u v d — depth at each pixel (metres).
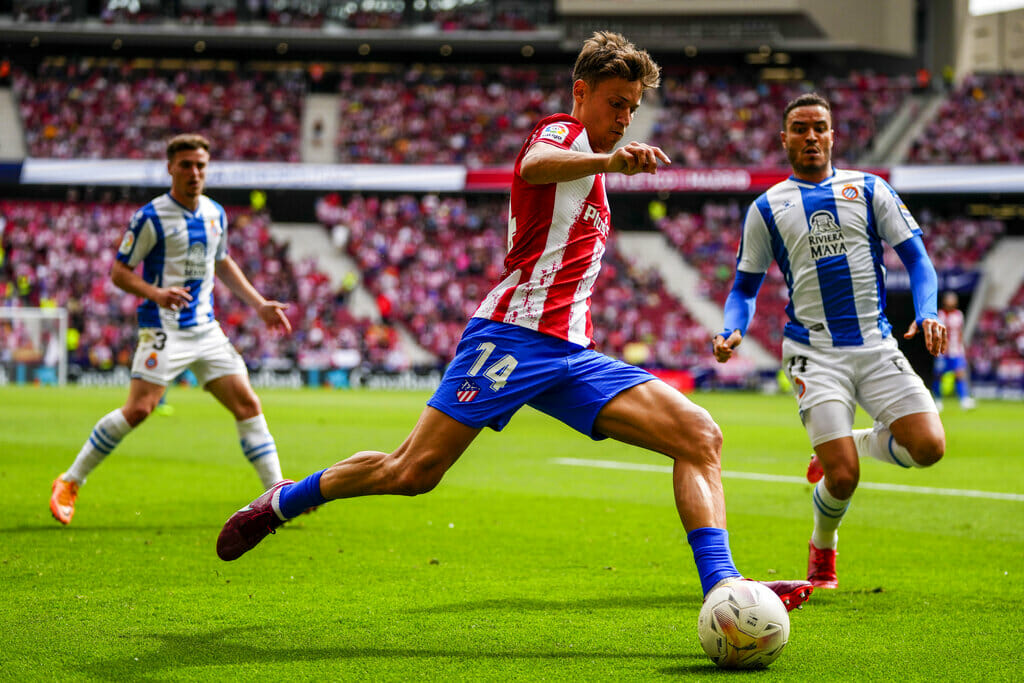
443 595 6.39
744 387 45.09
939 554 8.19
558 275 5.16
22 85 53.56
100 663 4.78
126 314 46.03
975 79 53.31
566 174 4.68
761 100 53.97
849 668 4.82
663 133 52.34
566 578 6.97
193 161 8.90
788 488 12.56
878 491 12.41
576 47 53.78
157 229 8.87
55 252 48.06
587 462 15.48
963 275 47.19
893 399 6.62
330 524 9.25
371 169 47.00
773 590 5.59
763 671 4.77
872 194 6.87
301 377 44.75
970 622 5.82
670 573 7.18
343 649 5.08
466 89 55.47
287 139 52.50
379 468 5.29
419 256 50.06
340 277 49.53
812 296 6.86
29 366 42.25
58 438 17.64
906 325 50.62
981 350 45.47
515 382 5.12
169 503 10.38
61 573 6.84
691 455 5.04
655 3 52.47
